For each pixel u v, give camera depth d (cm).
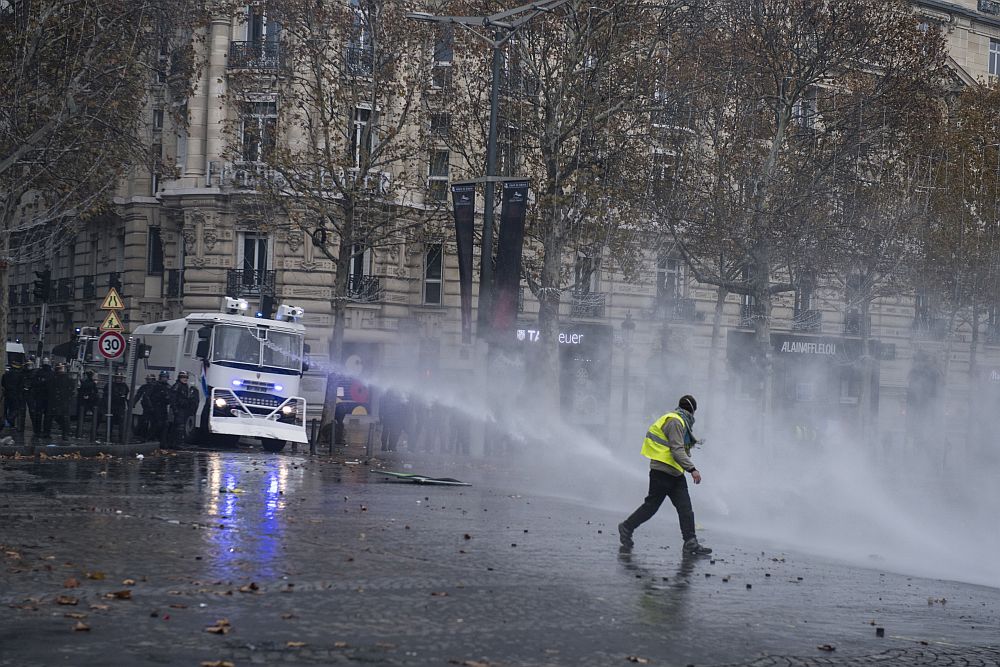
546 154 3775
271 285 4975
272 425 3291
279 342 3328
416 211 4191
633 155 3947
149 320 5378
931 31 4341
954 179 5031
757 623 974
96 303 5797
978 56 6706
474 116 3897
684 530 1409
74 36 3186
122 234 5581
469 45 3738
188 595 939
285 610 899
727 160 4225
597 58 3762
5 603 873
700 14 4041
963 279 5278
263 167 3738
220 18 4956
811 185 4322
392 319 5178
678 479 1413
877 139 4356
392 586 1041
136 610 869
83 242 6009
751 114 4328
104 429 3866
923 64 4278
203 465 2462
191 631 805
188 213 5041
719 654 841
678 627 929
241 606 905
